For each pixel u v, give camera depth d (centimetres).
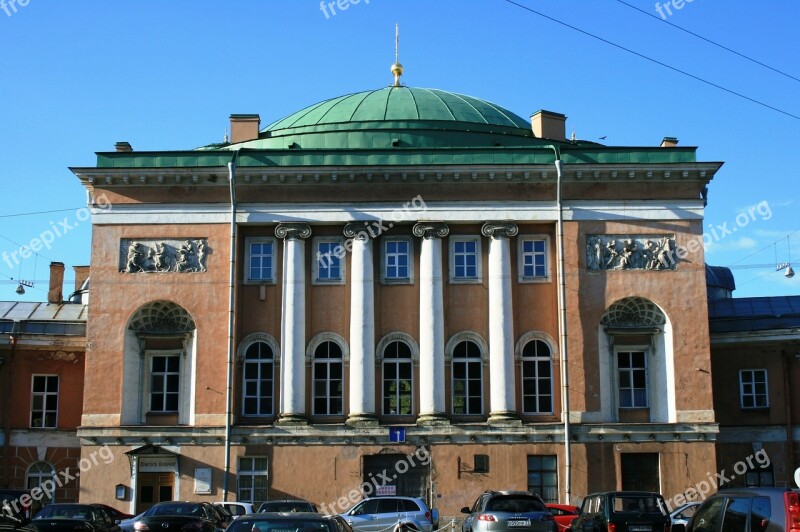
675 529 2889
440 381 4656
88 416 4597
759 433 4972
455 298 4769
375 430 4581
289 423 4594
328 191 4756
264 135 5581
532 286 4769
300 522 1784
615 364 4681
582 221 4719
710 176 4731
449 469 4553
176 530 2925
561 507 3981
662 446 4556
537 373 4716
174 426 4569
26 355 5012
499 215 4731
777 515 1712
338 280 4788
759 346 5028
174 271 4722
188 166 4725
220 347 4653
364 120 5525
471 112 5697
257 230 4816
